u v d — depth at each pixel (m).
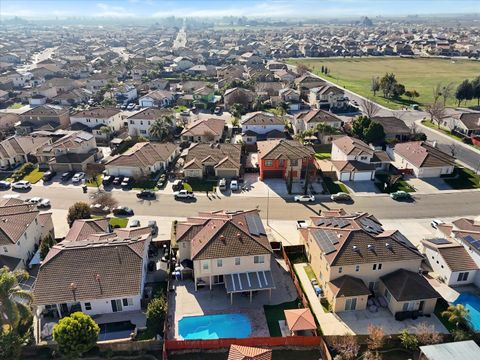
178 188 83.06
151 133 106.75
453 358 40.47
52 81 164.88
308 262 59.38
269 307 50.84
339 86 183.88
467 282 54.44
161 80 176.00
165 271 57.31
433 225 68.62
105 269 50.19
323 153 102.38
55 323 47.41
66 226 69.38
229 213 61.62
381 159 89.69
